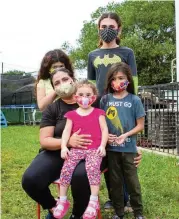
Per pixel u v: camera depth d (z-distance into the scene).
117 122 3.37
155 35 27.38
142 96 7.74
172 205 3.97
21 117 18.70
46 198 3.20
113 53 3.81
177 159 6.27
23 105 18.09
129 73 3.40
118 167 3.37
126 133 3.29
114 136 3.30
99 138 3.11
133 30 27.38
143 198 4.14
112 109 3.40
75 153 3.05
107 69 3.79
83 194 3.00
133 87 3.47
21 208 4.03
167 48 24.36
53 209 3.17
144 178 5.01
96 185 2.94
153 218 3.61
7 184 5.09
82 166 3.01
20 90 18.06
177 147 6.75
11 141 9.92
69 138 3.13
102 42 3.92
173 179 4.97
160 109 7.32
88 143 3.07
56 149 3.21
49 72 3.60
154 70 24.75
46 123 3.31
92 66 3.97
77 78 3.56
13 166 6.37
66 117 3.19
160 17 26.53
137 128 3.34
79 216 3.12
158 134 7.35
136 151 3.41
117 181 3.39
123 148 3.33
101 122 3.16
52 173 3.16
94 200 2.92
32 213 3.89
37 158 3.24
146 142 7.75
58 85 3.29
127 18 26.77
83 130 3.11
